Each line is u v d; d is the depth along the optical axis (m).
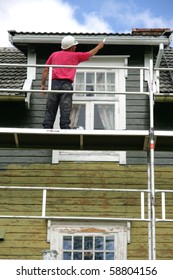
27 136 9.80
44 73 10.77
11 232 10.84
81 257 10.81
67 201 11.05
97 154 11.39
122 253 10.80
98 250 10.85
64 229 10.93
